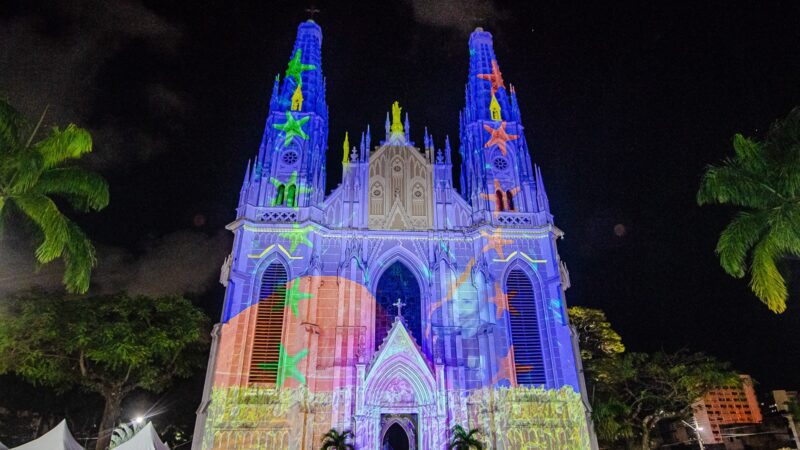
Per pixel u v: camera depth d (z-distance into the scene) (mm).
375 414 42312
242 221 48312
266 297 46344
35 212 29562
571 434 42375
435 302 47000
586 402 43719
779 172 30391
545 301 47750
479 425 42000
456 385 43344
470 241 50469
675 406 55219
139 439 33812
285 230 48750
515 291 48562
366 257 48719
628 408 51812
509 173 56000
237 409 41281
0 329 39188
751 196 31609
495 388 43125
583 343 61438
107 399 45062
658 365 54406
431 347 44969
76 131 31516
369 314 46344
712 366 53000
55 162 31141
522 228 50688
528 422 42594
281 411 41500
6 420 57375
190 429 61469
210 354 43312
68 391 51969
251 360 43531
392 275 49562
